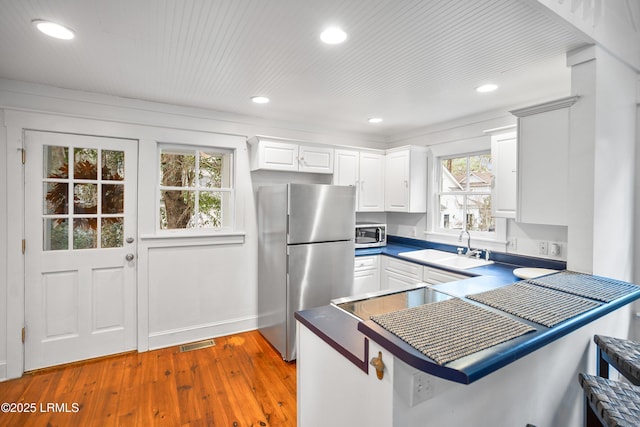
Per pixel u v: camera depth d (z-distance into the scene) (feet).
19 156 7.76
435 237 11.85
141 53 6.18
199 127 9.91
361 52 6.11
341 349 3.73
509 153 8.21
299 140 10.64
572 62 6.08
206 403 6.97
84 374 8.03
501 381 4.03
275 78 7.45
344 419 3.82
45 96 7.98
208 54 6.22
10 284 7.77
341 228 9.98
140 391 7.37
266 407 6.86
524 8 4.69
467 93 8.39
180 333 9.86
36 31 5.38
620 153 6.47
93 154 8.67
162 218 9.82
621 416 3.57
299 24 5.13
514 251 9.27
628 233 6.80
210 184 10.52
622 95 6.46
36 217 8.05
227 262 10.53
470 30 5.31
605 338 5.12
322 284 9.59
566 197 6.40
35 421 6.31
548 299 4.69
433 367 2.71
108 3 4.58
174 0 4.50
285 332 8.96
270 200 9.90
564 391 5.02
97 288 8.82
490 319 3.80
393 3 4.57
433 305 4.31
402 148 11.95
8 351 7.75
